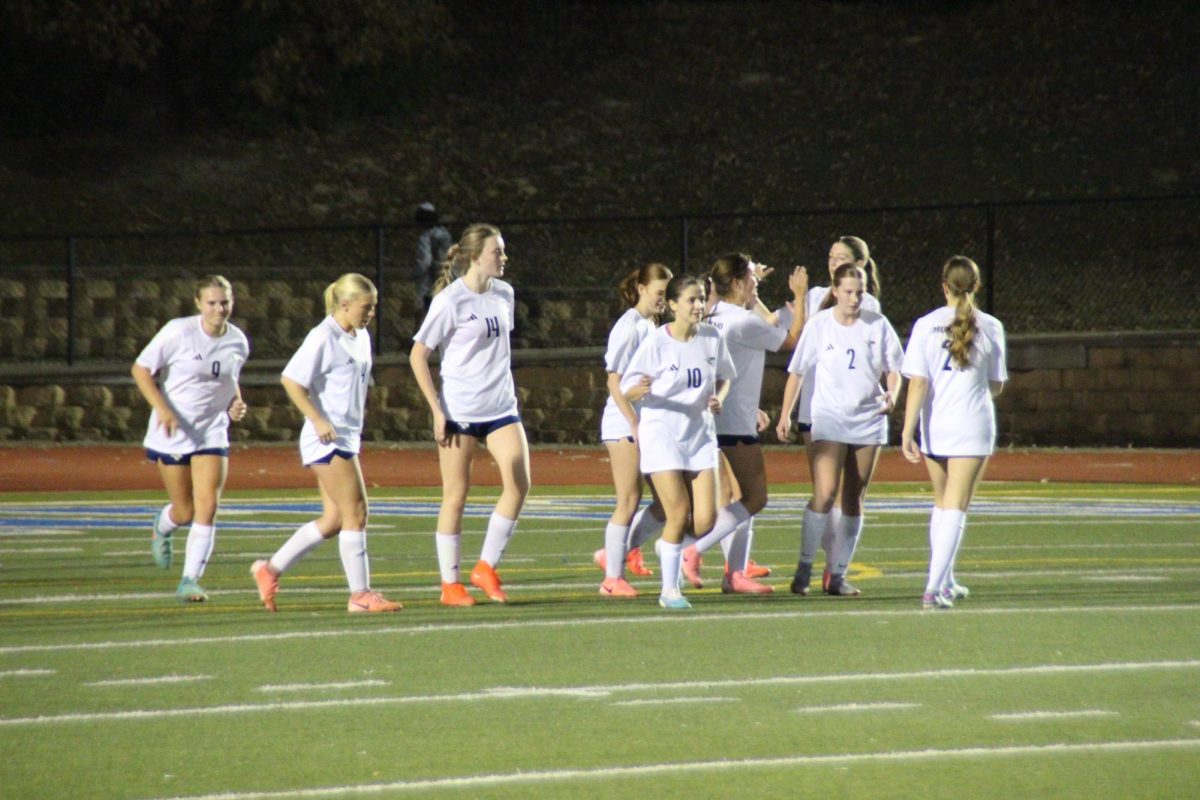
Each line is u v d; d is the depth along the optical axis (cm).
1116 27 17038
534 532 5838
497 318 4150
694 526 4134
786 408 4328
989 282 9756
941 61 16625
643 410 4081
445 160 14638
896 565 4975
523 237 12862
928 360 3997
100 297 11244
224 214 13550
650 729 2789
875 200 13750
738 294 4350
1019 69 16300
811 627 3791
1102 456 9044
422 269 10700
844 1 18225
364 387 4038
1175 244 12406
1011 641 3603
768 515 6375
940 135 14962
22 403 10006
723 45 17200
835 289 4306
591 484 7850
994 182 13925
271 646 3562
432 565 4984
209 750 2650
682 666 3331
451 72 16488
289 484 7762
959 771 2514
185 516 4509
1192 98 15412
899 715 2889
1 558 5125
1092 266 12056
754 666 3328
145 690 3105
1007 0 17775
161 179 14150
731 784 2442
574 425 10069
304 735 2750
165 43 14900
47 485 7738
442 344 4188
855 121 15362
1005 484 7700
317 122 15350
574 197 14000
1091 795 2383
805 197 13838
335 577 4725
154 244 12812
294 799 2369
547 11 17775
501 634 3709
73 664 3362
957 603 4150
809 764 2559
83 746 2673
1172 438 9388
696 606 4131
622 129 15338
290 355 11262
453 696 3050
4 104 14875
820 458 4250
